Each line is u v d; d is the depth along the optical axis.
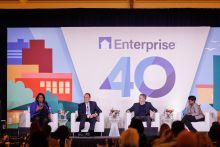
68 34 15.03
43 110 14.04
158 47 15.05
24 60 15.02
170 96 15.02
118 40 15.05
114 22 15.10
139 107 14.23
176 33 15.08
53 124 13.99
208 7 14.48
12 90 14.98
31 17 15.16
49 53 15.07
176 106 15.00
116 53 15.05
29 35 15.09
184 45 15.05
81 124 13.86
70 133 14.25
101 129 14.02
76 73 15.02
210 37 15.05
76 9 15.07
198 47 15.03
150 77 15.09
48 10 15.10
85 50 15.03
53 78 15.04
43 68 15.03
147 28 15.07
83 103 14.18
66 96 14.98
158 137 6.66
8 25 15.15
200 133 5.21
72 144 12.77
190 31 15.07
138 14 15.10
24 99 14.97
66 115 14.52
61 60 15.05
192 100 14.15
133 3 14.36
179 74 15.02
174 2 14.41
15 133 14.07
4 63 15.11
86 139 12.80
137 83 15.03
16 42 15.05
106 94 15.00
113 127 14.09
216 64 15.02
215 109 14.95
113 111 14.15
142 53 15.05
